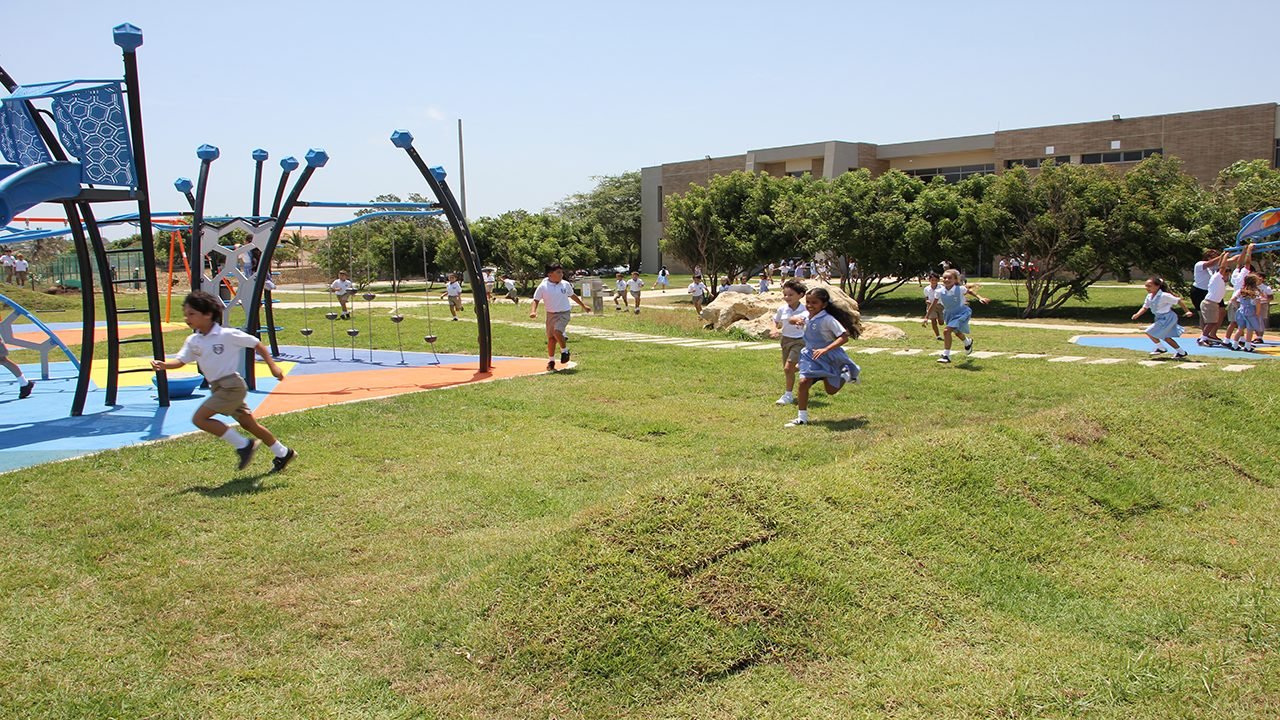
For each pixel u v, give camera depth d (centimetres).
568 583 403
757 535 445
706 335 1898
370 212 1434
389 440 798
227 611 428
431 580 459
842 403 998
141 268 3259
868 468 576
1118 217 2397
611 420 895
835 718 337
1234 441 764
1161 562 517
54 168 848
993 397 1029
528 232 4409
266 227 1173
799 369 882
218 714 340
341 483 647
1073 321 2414
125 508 583
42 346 1264
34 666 374
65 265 3688
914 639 401
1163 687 355
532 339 1809
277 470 682
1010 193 2619
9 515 568
